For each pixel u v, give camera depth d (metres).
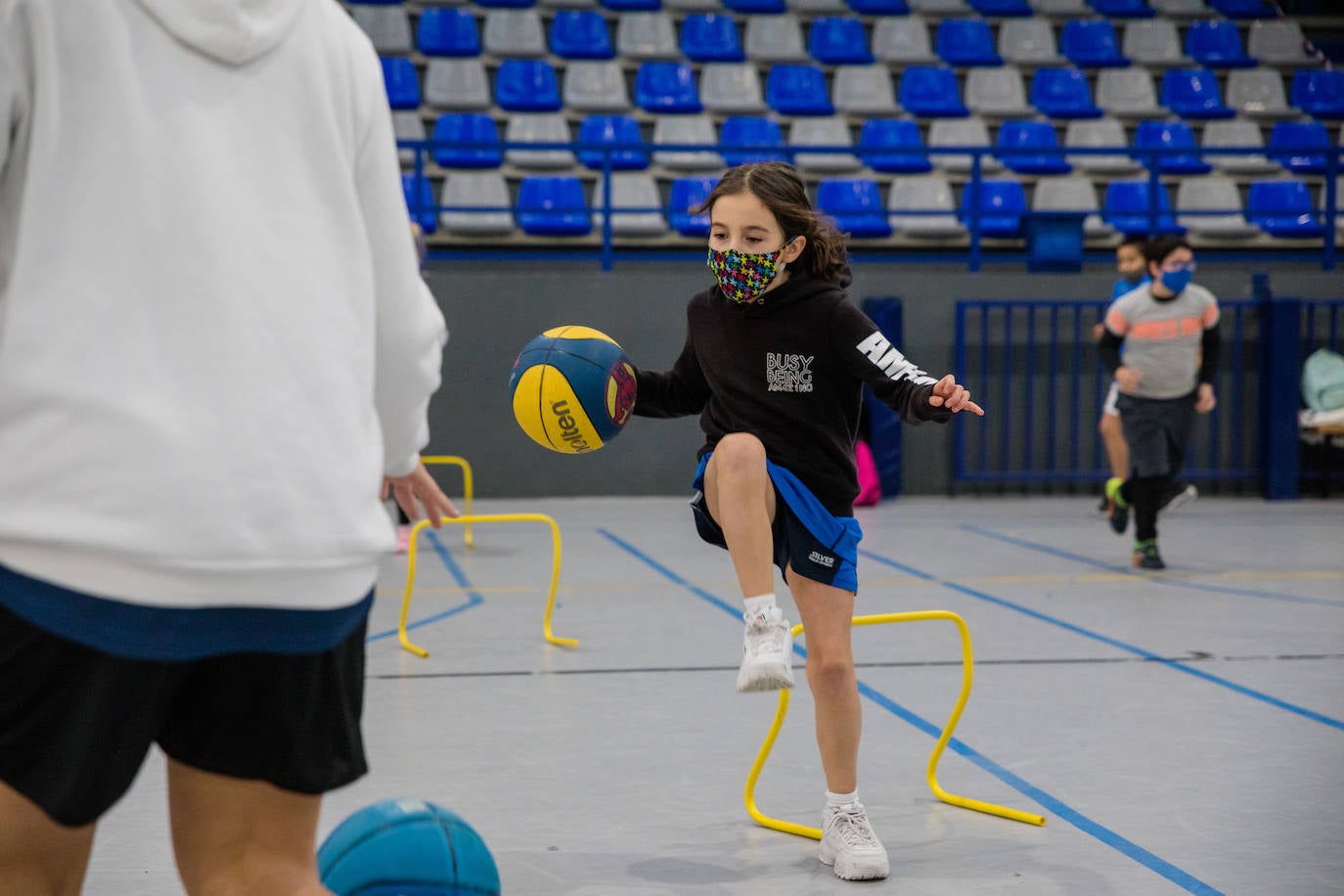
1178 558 8.55
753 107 14.73
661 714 4.70
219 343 1.50
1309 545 9.16
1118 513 8.37
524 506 11.13
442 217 12.94
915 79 15.16
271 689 1.64
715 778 3.96
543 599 7.08
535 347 3.21
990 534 9.62
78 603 1.46
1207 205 14.02
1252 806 3.66
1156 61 15.94
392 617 6.54
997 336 11.61
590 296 11.35
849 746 3.22
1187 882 3.09
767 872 3.19
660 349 11.41
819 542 3.14
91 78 1.48
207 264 1.50
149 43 1.51
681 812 3.64
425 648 5.81
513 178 13.52
